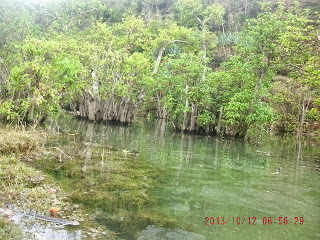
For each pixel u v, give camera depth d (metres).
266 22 13.97
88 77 18.80
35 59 12.79
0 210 4.29
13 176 5.85
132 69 18.12
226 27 35.53
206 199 5.64
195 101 16.95
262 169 8.67
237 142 14.64
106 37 21.47
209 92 16.62
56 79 13.38
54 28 28.47
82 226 4.13
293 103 21.62
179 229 4.27
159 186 6.27
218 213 4.99
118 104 19.25
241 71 15.30
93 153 9.12
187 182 6.72
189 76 16.84
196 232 4.23
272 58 14.30
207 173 7.70
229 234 4.24
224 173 7.83
